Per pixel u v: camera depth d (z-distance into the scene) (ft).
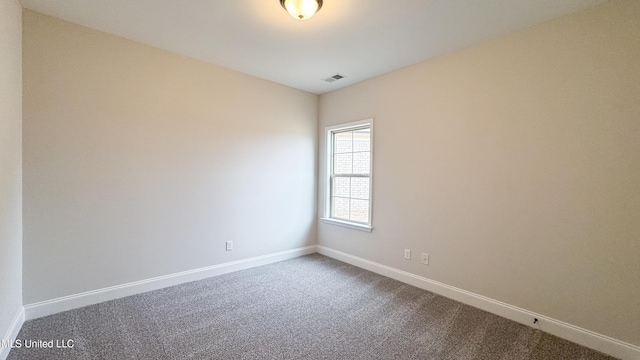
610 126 6.60
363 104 12.44
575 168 7.08
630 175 6.38
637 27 6.28
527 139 7.84
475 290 8.93
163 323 7.61
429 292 9.96
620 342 6.50
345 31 8.30
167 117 9.84
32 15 7.51
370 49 9.43
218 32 8.50
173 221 10.07
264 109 12.51
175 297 9.20
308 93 14.21
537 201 7.69
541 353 6.63
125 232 9.08
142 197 9.38
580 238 7.03
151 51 9.46
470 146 9.01
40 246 7.71
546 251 7.55
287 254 13.58
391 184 11.29
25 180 7.44
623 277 6.48
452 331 7.49
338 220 13.74
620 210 6.50
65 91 7.99
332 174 14.42
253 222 12.31
